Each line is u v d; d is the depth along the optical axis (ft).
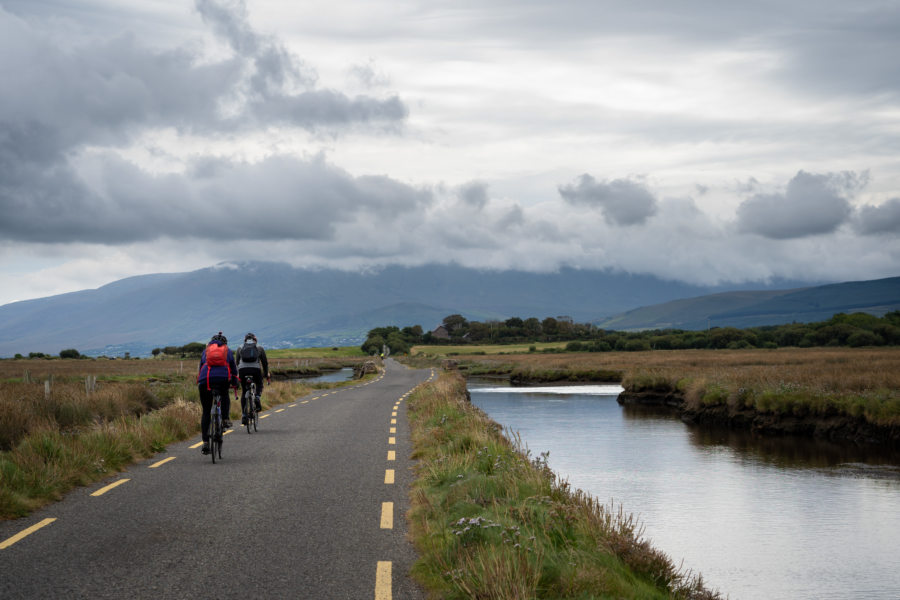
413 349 653.71
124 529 24.71
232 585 18.94
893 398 73.15
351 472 36.11
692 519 40.34
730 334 461.78
